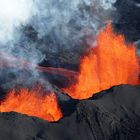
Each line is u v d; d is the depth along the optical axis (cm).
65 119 17538
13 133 16675
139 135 17238
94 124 17350
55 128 17162
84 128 17200
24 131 16875
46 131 17025
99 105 18100
